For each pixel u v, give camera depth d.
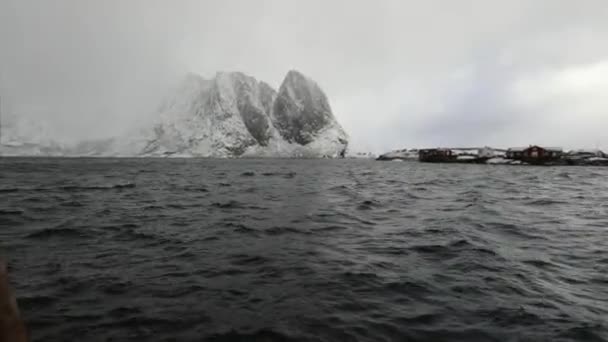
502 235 16.78
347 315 8.19
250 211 23.44
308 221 19.78
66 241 14.74
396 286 9.99
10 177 54.12
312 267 11.57
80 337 7.10
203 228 17.70
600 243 15.34
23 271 10.89
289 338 7.16
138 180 51.19
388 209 24.64
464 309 8.59
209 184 45.69
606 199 31.45
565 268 11.86
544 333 7.49
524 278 10.82
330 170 89.12
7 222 18.47
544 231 17.75
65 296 9.06
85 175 60.47
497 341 7.16
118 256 12.67
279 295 9.27
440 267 11.77
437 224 19.19
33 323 7.63
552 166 113.69
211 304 8.69
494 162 126.44
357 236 16.14
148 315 8.06
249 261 12.20
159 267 11.47
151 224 18.66
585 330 7.61
